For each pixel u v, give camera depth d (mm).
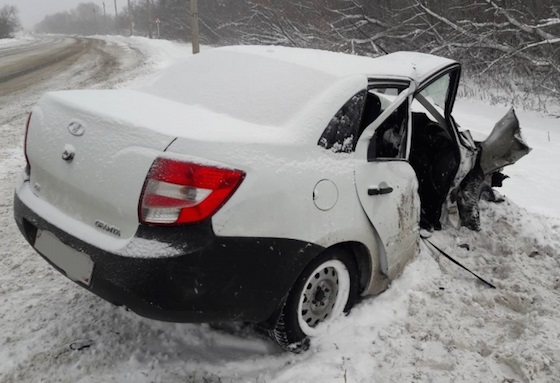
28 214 2803
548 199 5750
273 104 2900
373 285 3211
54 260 2658
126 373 2680
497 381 2684
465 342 2963
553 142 8680
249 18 24188
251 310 2531
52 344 2902
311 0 19141
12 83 15992
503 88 13289
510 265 3779
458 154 3982
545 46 12609
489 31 13766
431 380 2668
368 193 2986
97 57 25656
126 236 2381
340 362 2754
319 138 2773
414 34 16031
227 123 2686
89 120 2592
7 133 8883
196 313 2387
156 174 2299
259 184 2434
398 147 3578
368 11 17656
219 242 2338
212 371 2707
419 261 3693
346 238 2855
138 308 2328
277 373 2695
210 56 3658
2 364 2740
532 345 2912
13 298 3391
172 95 3287
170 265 2266
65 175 2609
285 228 2525
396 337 2977
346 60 3412
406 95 3355
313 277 2848
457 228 4219
